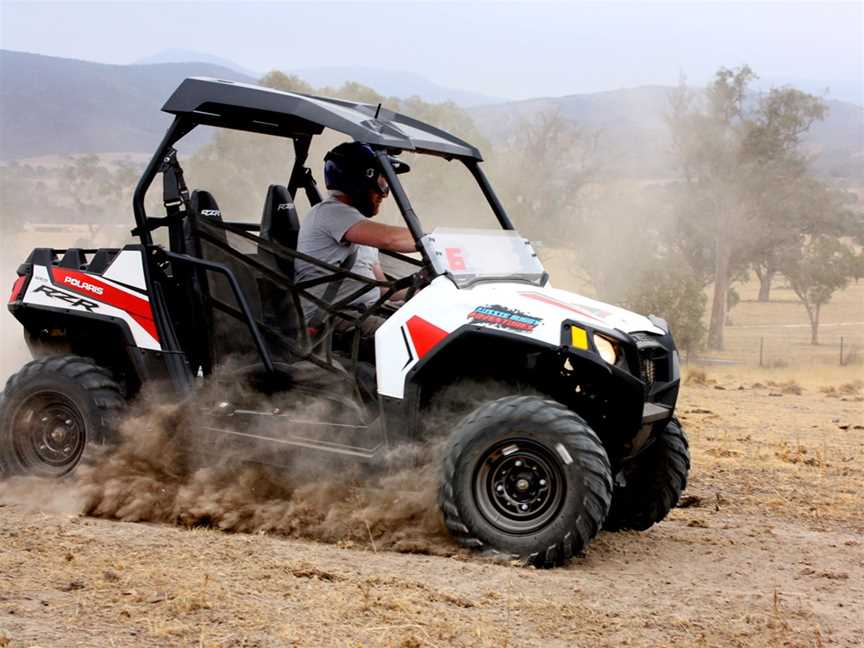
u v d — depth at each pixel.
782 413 14.98
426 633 3.83
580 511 4.99
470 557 5.13
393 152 5.98
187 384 6.06
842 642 4.11
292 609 4.02
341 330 5.97
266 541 5.24
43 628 3.64
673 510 7.11
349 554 5.11
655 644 3.92
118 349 6.37
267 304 6.06
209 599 4.05
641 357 5.54
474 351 5.46
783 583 5.18
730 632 4.13
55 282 6.35
